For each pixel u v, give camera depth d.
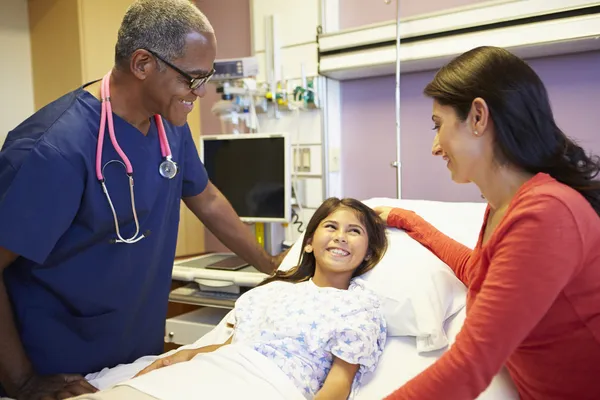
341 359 1.14
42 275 1.15
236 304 1.38
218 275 1.86
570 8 1.63
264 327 1.27
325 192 2.29
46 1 2.36
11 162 1.06
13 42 2.42
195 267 1.99
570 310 0.74
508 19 1.74
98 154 1.15
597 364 0.75
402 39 1.95
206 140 2.16
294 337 1.20
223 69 2.11
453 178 0.85
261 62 2.42
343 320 1.19
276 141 2.02
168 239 1.40
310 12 2.23
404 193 2.22
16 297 1.17
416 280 1.24
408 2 2.12
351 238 1.34
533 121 0.75
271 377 1.06
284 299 1.31
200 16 1.12
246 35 2.61
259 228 2.16
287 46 2.31
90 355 1.26
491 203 0.85
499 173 0.80
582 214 0.69
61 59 2.33
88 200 1.14
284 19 2.31
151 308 1.39
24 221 1.04
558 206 0.69
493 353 0.68
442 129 0.81
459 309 1.23
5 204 1.03
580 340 0.75
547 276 0.67
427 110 2.13
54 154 1.08
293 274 1.48
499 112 0.75
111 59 2.37
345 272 1.36
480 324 0.70
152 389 0.97
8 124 2.43
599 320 0.73
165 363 1.22
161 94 1.12
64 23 2.30
